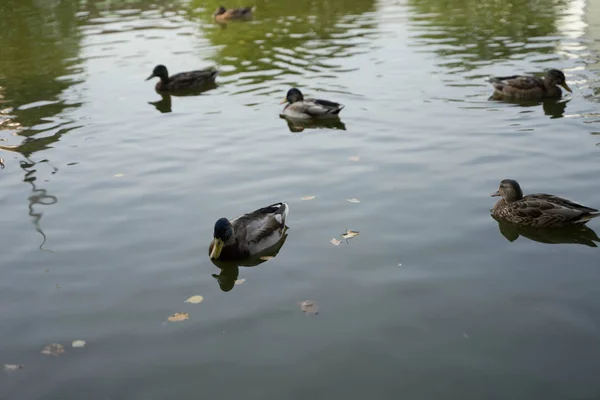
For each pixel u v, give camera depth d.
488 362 6.69
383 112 15.16
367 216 10.02
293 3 30.56
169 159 12.73
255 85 17.92
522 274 8.32
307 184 11.27
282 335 7.28
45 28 26.47
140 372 6.73
